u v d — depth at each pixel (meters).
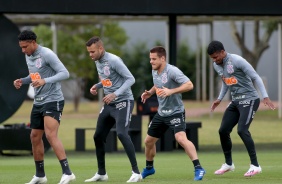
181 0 45.09
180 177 30.53
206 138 60.66
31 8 43.62
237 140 57.62
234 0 45.47
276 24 97.62
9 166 37.47
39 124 27.12
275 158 40.91
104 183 28.17
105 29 102.00
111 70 27.95
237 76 29.72
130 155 27.95
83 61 101.00
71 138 61.62
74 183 28.39
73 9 44.00
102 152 28.80
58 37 99.44
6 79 44.59
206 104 113.56
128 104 28.02
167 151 46.84
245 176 30.14
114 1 44.44
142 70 122.56
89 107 111.44
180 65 125.25
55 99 26.64
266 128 70.56
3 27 44.41
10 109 44.72
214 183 27.67
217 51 29.59
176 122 28.30
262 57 128.38
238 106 30.02
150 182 28.09
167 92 27.34
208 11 45.38
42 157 27.72
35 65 26.66
